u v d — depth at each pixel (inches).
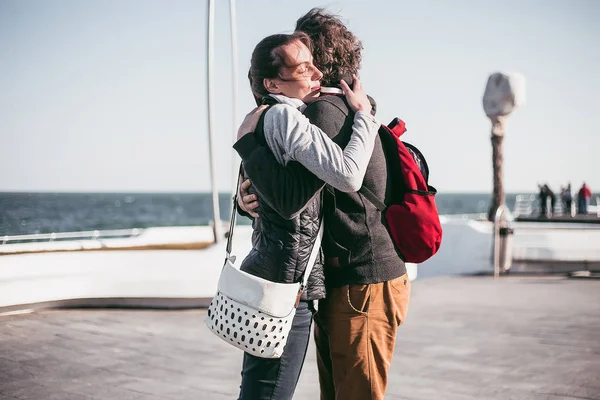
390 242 88.9
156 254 363.3
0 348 228.1
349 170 79.4
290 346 87.7
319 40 90.0
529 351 229.9
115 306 319.9
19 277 301.3
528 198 1064.2
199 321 288.5
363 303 87.2
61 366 204.2
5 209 4707.2
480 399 170.6
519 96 650.8
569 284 444.5
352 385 89.0
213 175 410.3
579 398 171.5
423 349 233.1
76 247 490.0
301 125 80.8
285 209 80.8
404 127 95.8
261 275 84.7
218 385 183.8
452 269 538.6
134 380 188.5
